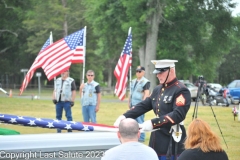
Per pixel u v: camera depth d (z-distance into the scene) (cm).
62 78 1388
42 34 5912
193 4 4278
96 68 6569
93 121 1352
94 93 1349
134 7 3928
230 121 1942
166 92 670
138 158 442
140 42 4191
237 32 4406
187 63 4609
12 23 6544
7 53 7056
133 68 6625
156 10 3988
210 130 516
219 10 4306
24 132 1412
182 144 665
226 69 7981
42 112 2389
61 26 5912
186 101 646
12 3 6450
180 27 4341
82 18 5969
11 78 7831
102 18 4253
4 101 3244
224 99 3091
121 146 448
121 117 652
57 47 1402
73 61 1577
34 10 5919
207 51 4497
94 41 6297
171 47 4506
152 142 677
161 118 630
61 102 1373
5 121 552
